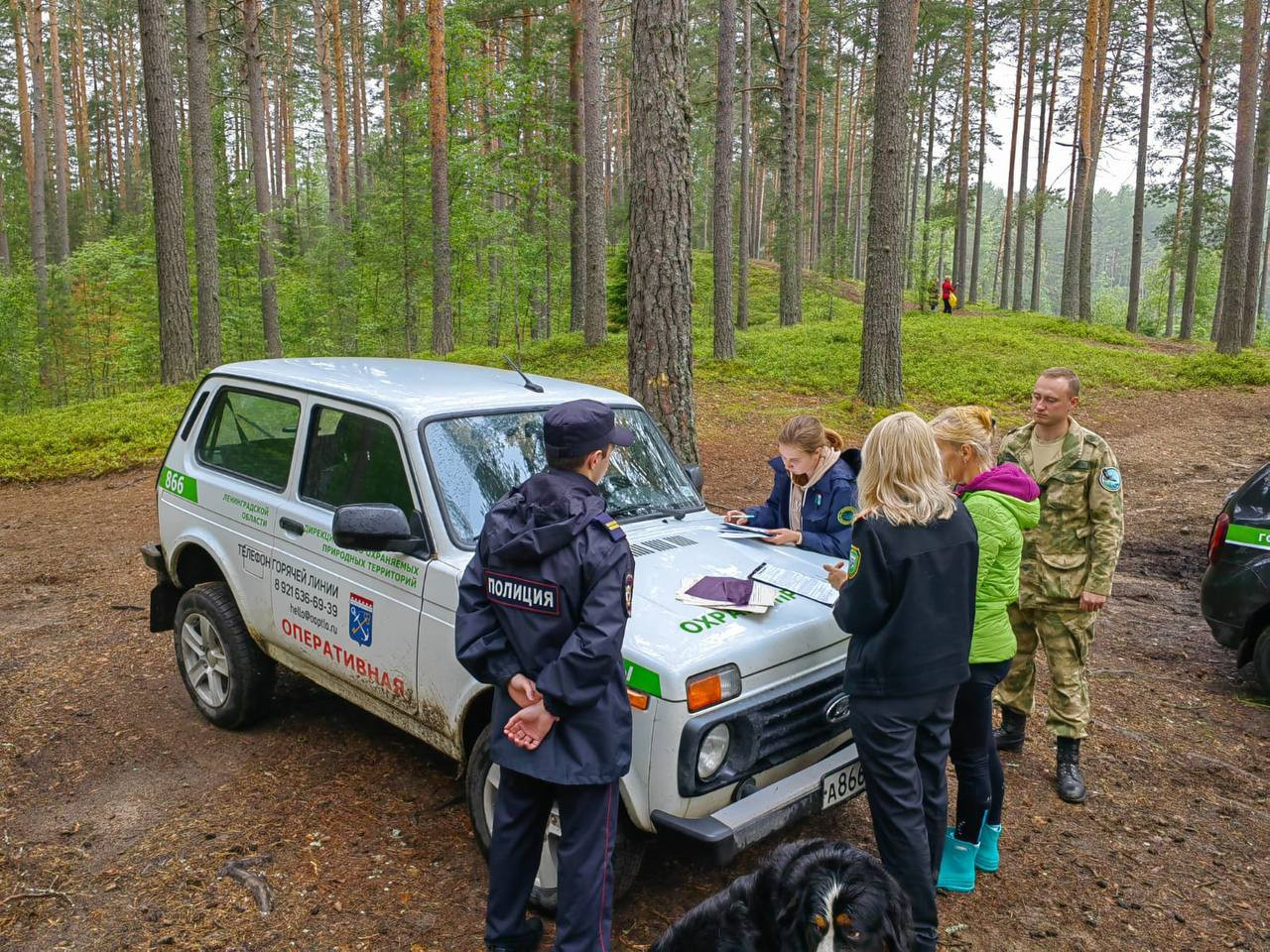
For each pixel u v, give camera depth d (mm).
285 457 4441
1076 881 3674
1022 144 44750
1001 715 5336
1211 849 3906
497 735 2789
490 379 4590
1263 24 31797
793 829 4008
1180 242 46844
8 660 5926
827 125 60875
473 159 23562
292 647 4352
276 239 28406
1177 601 7449
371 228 27516
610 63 36781
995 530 3359
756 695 3166
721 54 20234
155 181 17688
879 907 1546
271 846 3746
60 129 37594
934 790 3135
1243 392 18188
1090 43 29812
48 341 27109
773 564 3902
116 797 4156
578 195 27594
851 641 3074
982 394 17156
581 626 2594
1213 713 5309
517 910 2904
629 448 4500
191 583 5223
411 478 3756
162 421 14891
